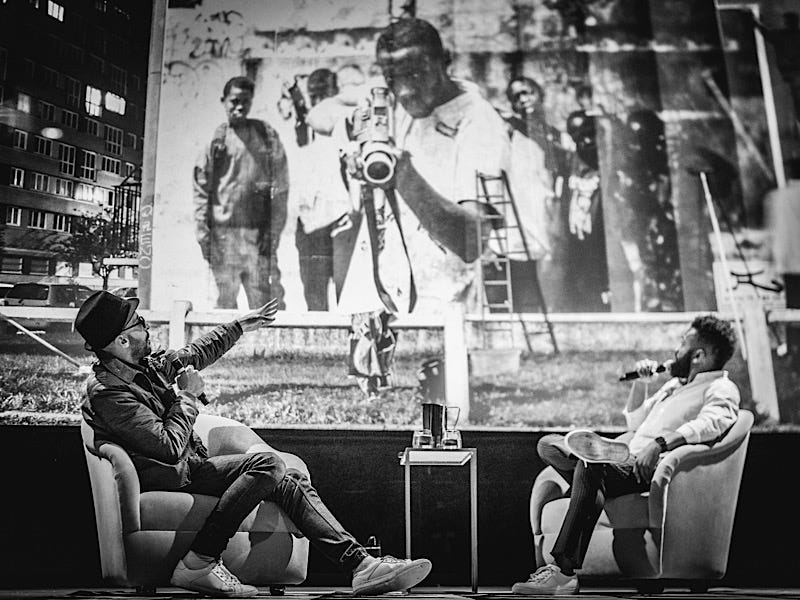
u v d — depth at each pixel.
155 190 4.60
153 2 4.76
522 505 4.30
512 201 4.60
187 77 4.71
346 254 4.56
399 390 4.42
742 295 4.50
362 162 4.63
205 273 4.54
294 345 4.45
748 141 4.66
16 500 4.21
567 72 4.72
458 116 4.68
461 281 4.53
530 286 4.52
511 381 4.43
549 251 4.55
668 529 3.09
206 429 3.41
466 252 4.55
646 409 3.79
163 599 2.85
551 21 4.77
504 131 4.67
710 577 3.20
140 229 4.57
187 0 4.78
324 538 2.90
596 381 4.42
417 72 4.72
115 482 2.85
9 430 4.27
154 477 2.91
